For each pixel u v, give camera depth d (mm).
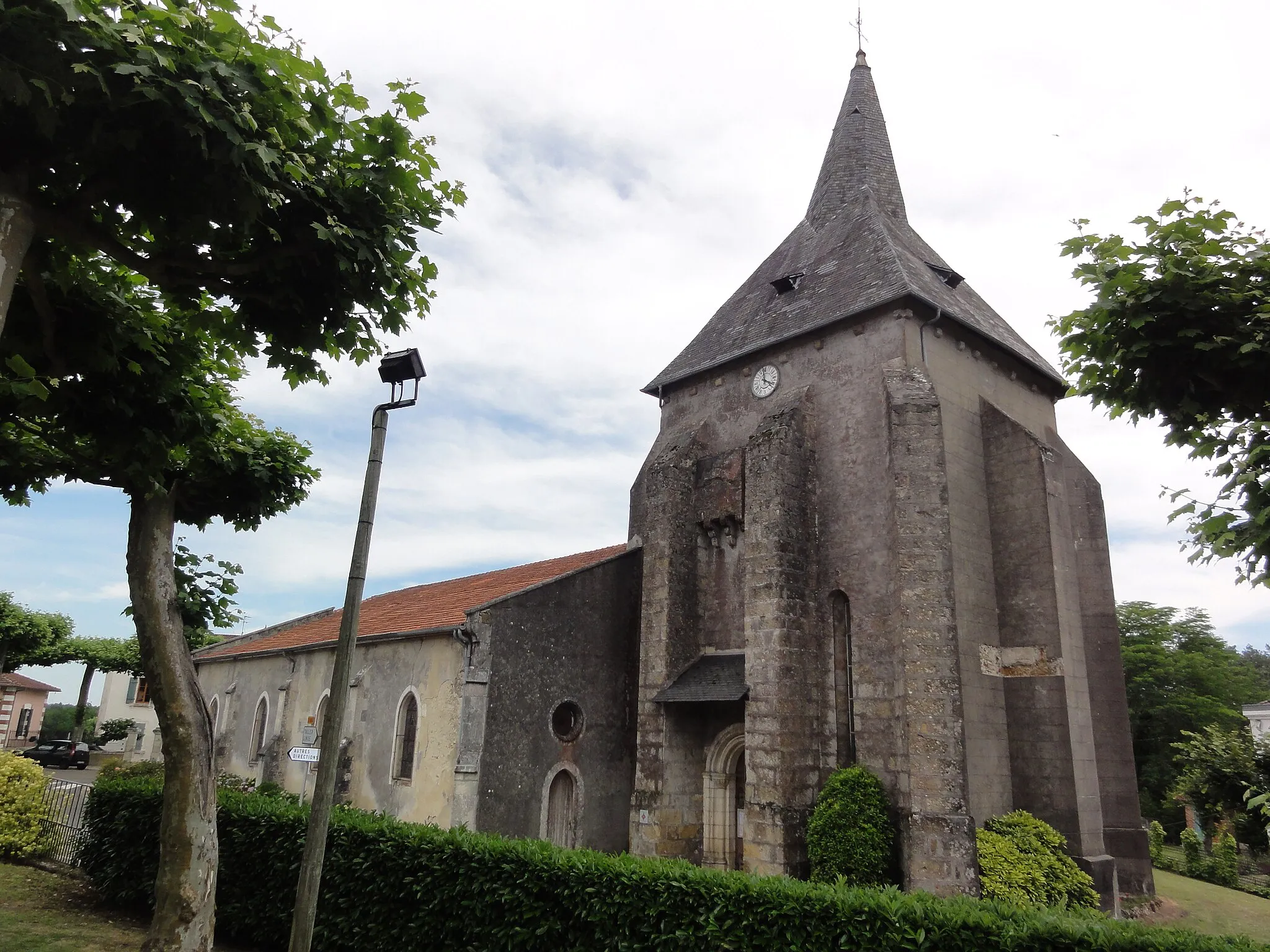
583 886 9695
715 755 19203
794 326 20484
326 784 8508
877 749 16375
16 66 6035
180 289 8648
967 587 17297
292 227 8344
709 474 21062
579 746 19531
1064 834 15875
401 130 8516
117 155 7125
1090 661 19375
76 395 9672
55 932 12117
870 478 17906
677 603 20109
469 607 19516
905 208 26297
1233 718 41906
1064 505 18344
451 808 17141
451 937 10359
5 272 6742
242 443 12461
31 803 17203
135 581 10773
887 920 8055
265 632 34156
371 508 9172
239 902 12453
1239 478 9070
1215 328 9992
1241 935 7508
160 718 10422
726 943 8680
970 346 19688
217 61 6953
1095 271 10766
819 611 18016
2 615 42656
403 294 9148
